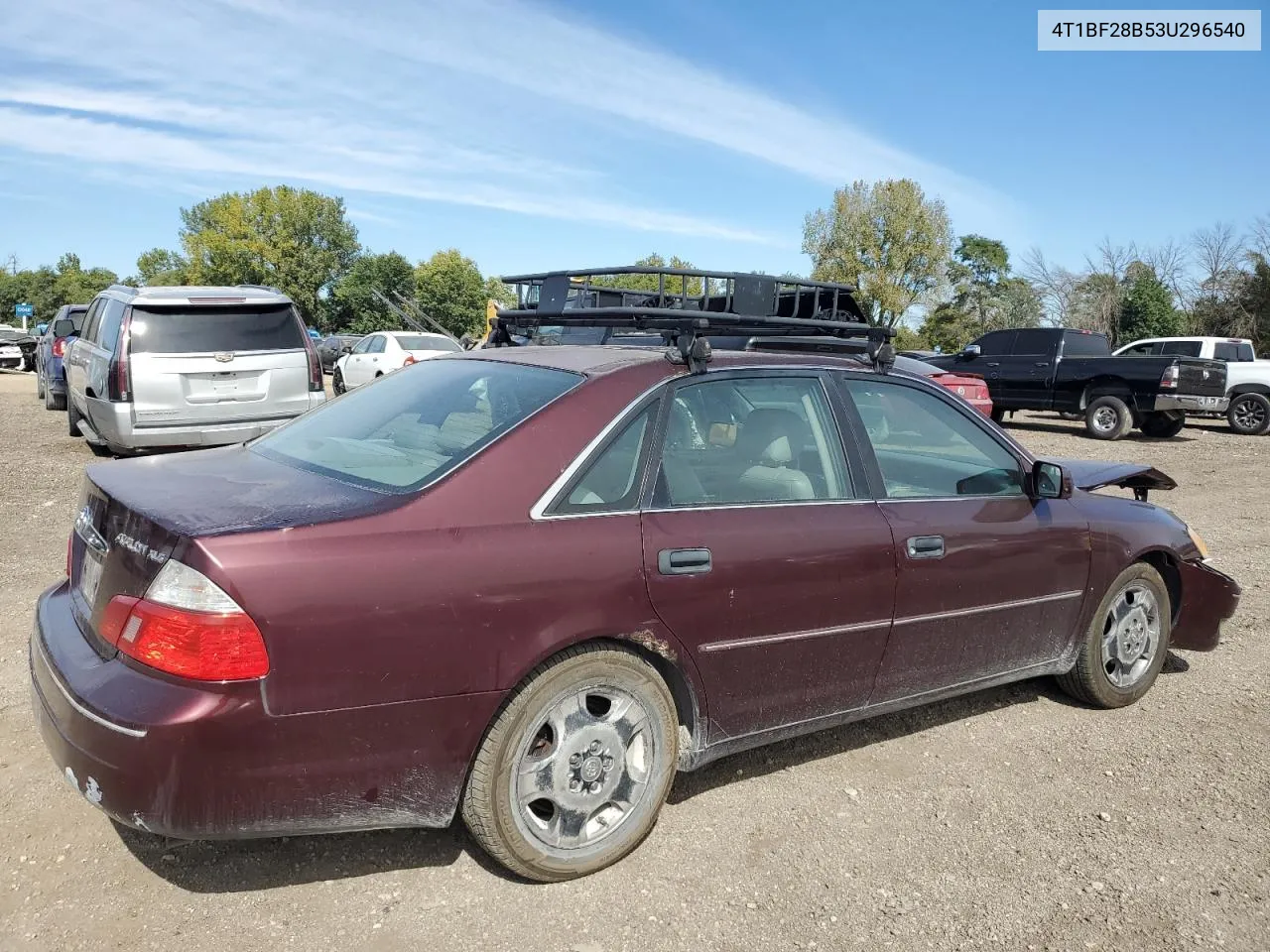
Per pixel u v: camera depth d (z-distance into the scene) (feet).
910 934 8.85
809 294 16.48
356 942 8.40
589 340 13.73
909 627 11.55
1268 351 120.67
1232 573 22.63
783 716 10.84
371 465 9.69
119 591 8.25
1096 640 13.82
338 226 230.07
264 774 7.81
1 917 8.54
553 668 9.02
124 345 27.17
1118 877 9.89
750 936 8.72
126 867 9.35
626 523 9.49
